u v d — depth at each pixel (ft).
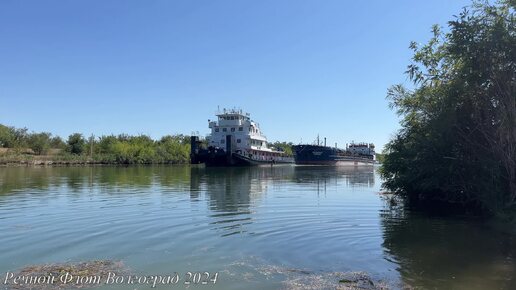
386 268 28.91
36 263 29.60
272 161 260.01
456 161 56.44
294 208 57.31
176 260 30.42
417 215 51.72
